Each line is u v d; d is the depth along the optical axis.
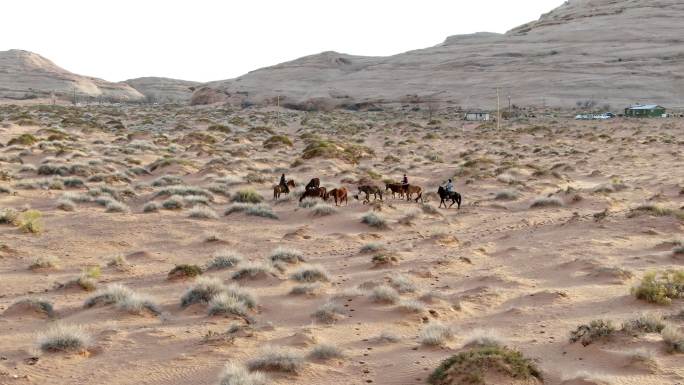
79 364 13.72
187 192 42.28
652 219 32.97
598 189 46.47
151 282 22.70
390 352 14.75
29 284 21.92
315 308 19.12
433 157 72.25
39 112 131.75
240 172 56.12
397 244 30.48
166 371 13.33
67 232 30.31
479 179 53.56
